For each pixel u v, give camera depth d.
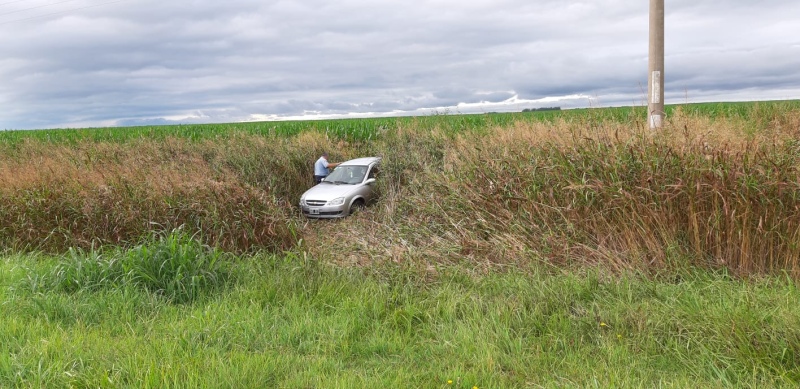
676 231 7.41
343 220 13.05
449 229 9.55
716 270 6.84
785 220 6.84
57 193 10.99
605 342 5.01
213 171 14.18
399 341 5.36
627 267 7.07
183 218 10.09
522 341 5.15
